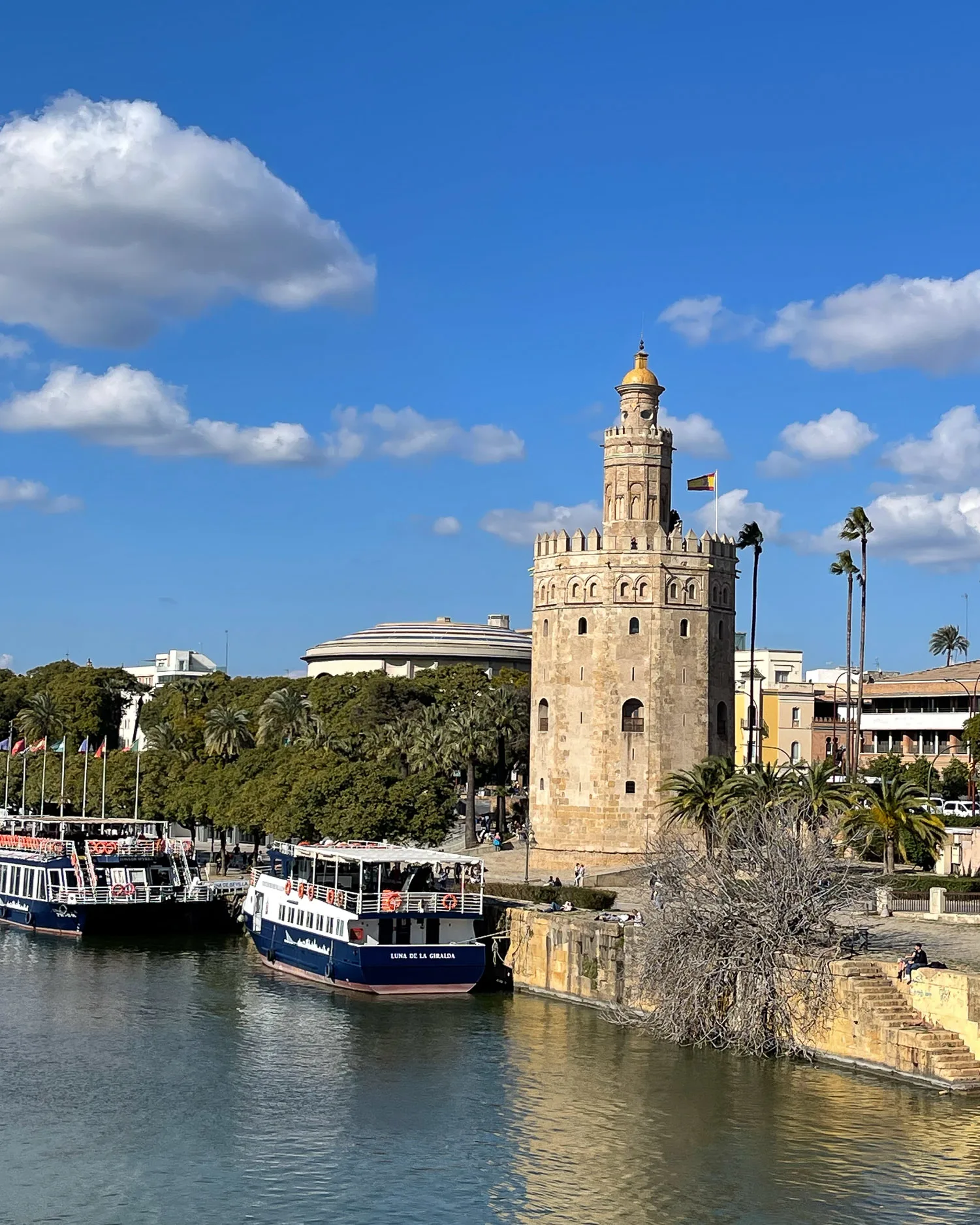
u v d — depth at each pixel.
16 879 111.81
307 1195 50.84
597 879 105.50
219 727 149.00
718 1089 61.12
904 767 144.25
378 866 86.69
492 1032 72.00
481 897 84.31
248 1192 51.12
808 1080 62.00
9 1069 65.81
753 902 67.38
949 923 77.50
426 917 82.50
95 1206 49.81
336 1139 56.12
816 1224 48.19
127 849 110.88
